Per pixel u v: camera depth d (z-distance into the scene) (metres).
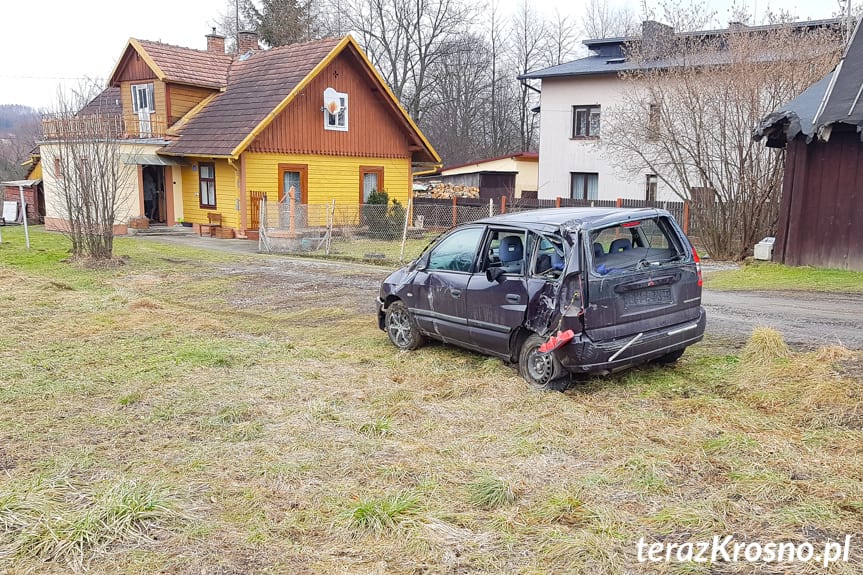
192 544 3.60
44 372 7.02
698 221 17.11
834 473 4.15
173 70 24.98
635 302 5.93
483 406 5.75
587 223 5.85
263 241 19.14
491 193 32.75
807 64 15.50
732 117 16.14
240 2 48.91
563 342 5.71
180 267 15.40
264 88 23.91
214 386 6.44
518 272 6.43
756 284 11.59
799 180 12.62
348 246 20.28
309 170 24.22
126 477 4.44
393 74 46.03
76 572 3.34
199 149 22.77
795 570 3.20
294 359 7.43
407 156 27.70
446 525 3.75
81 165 15.55
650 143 20.17
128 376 6.81
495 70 54.09
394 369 7.04
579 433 5.05
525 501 4.04
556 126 29.53
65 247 18.88
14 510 3.86
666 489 4.08
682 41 17.92
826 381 5.52
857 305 9.34
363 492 4.18
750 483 4.07
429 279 7.35
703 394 5.79
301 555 3.50
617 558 3.37
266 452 4.83
